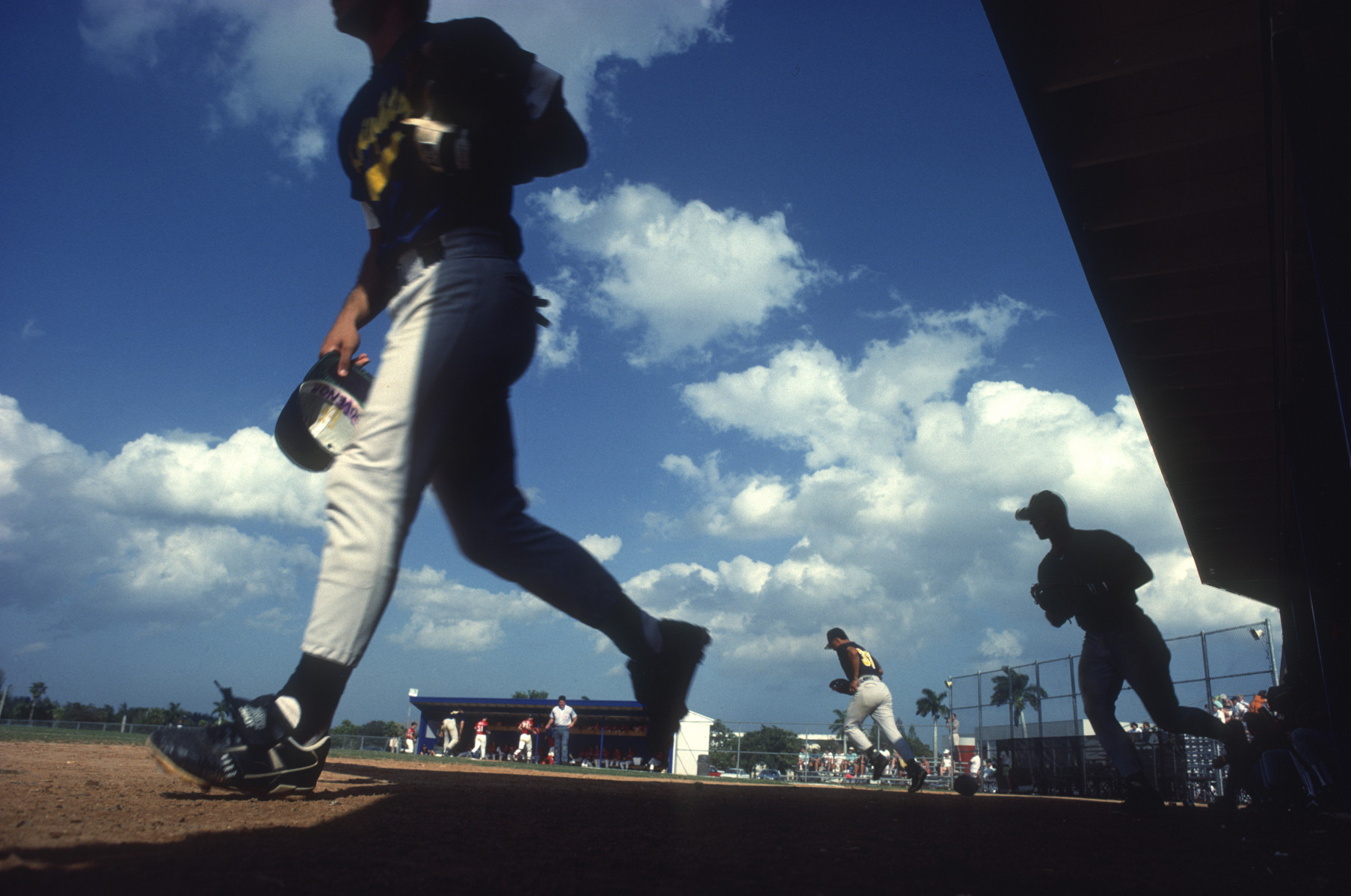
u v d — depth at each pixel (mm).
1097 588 4281
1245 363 9703
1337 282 3982
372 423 1825
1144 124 7082
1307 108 4223
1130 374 10102
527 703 44219
